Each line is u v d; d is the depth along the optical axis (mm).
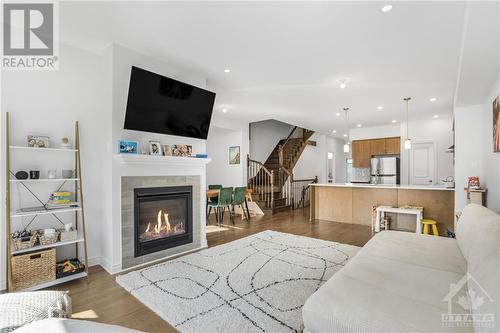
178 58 3137
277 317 1904
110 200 2840
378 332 1104
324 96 4605
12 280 2244
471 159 4039
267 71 3514
